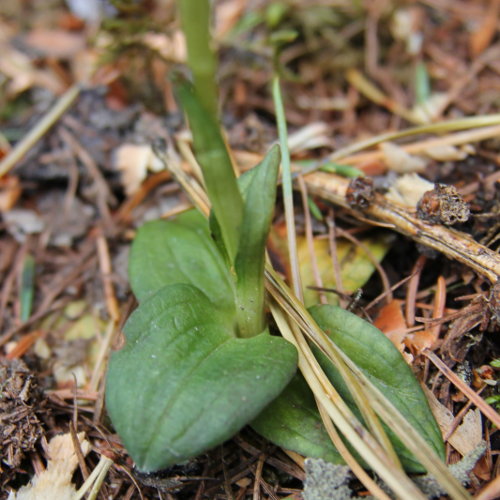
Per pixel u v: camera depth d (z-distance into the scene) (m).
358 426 0.09
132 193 0.14
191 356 0.09
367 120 0.15
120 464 0.10
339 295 0.11
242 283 0.09
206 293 0.11
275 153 0.09
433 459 0.08
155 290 0.11
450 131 0.13
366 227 0.12
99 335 0.12
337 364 0.09
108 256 0.13
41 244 0.14
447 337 0.10
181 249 0.11
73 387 0.11
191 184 0.12
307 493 0.09
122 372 0.09
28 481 0.10
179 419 0.08
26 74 0.17
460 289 0.11
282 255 0.12
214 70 0.07
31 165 0.15
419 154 0.13
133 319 0.09
